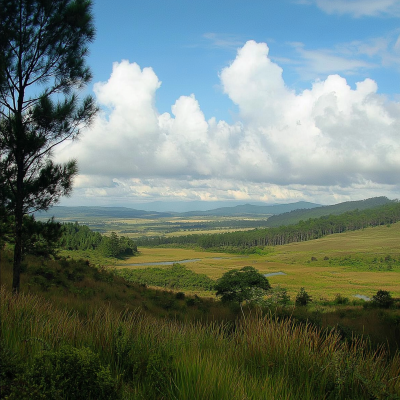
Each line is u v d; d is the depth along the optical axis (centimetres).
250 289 2091
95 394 273
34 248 1074
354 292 5956
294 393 325
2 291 587
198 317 1313
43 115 995
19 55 1033
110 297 1722
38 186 1002
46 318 470
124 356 372
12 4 983
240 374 345
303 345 399
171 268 8050
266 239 19350
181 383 306
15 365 286
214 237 18925
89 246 10750
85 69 1113
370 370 362
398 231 19562
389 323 1147
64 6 1043
